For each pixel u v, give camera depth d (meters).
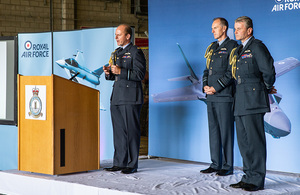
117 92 4.05
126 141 4.13
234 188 3.29
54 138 3.72
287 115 4.03
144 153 6.54
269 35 4.13
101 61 5.22
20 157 3.96
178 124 4.90
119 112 4.12
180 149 4.88
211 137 4.03
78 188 3.49
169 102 4.98
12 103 5.36
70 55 5.41
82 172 4.05
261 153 3.24
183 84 4.85
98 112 4.13
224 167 3.92
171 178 3.75
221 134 3.92
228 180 3.64
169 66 4.98
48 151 3.76
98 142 4.14
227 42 3.90
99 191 3.34
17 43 5.34
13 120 5.33
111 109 4.17
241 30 3.34
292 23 3.98
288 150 4.03
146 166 4.50
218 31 3.91
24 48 5.70
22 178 3.89
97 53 5.24
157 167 4.43
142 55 4.02
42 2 11.39
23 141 3.93
